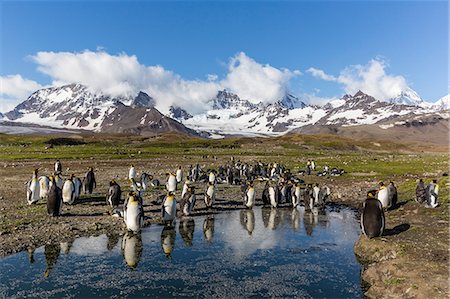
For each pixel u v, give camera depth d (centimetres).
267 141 18088
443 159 7769
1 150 8262
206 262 1474
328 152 11869
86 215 2067
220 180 3888
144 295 1184
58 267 1379
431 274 1151
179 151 9512
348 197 2994
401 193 2692
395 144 18675
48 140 12681
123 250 1580
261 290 1234
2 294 1170
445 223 1741
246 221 2184
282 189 2738
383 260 1416
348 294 1205
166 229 1920
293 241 1778
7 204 2316
